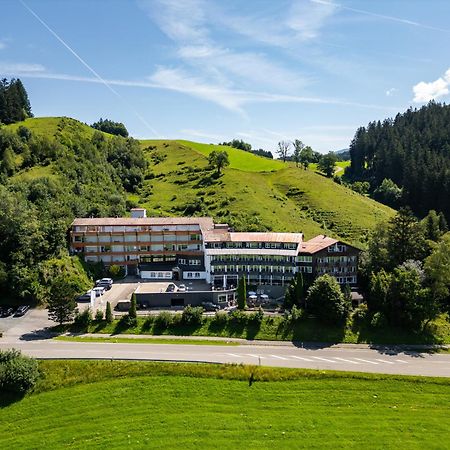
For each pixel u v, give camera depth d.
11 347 93.69
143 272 138.62
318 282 109.12
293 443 69.19
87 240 142.38
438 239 149.25
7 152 185.00
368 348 100.38
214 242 131.50
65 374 84.69
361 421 74.50
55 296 103.62
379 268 126.94
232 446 68.50
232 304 120.12
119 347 95.62
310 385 83.44
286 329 105.69
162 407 77.69
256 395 80.88
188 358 90.94
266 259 129.25
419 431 72.12
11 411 76.94
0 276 113.50
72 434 71.75
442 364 92.62
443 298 119.56
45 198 155.38
